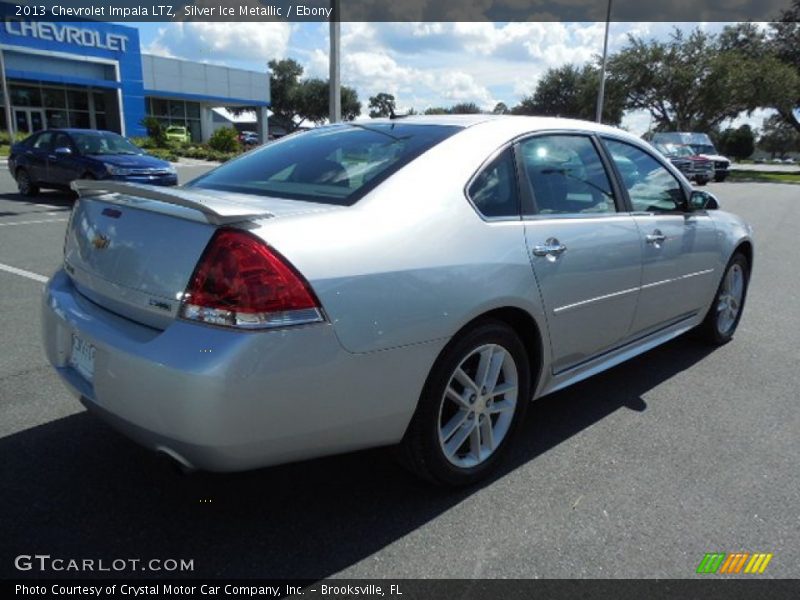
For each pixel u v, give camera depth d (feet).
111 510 8.54
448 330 8.20
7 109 90.53
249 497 8.96
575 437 11.03
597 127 11.94
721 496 9.25
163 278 7.29
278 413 6.95
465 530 8.34
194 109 157.07
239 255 6.86
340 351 7.23
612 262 10.96
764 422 11.75
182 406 6.70
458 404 9.04
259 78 164.35
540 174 10.25
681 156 82.74
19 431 10.57
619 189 11.80
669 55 129.90
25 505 8.57
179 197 7.28
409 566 7.65
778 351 15.93
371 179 8.70
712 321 15.48
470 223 8.80
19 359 13.76
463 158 9.26
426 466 8.72
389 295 7.63
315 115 277.85
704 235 13.93
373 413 7.73
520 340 9.52
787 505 9.07
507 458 10.25
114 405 7.45
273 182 9.61
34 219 35.32
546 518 8.64
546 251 9.62
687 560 7.86
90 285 8.45
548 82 193.67
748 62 129.29
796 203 62.28
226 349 6.64
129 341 7.27
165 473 9.45
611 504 9.00
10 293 19.21
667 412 12.12
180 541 7.98
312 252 7.18
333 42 37.93
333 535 8.18
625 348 12.26
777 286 23.91
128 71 123.13
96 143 43.62
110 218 8.36
